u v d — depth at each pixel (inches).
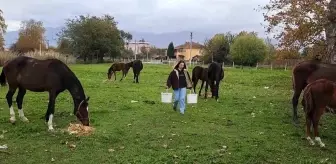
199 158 294.0
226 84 997.2
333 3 603.2
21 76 394.6
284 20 674.8
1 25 2359.7
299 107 558.6
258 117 478.3
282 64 2043.6
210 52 2874.0
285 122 448.8
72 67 1820.9
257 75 1379.2
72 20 2886.3
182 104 484.4
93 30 2778.1
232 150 319.9
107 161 286.4
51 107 382.0
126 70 1064.8
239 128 409.7
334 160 303.7
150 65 2272.4
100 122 420.8
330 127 424.5
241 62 2623.0
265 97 704.4
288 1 663.1
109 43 2834.6
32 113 467.8
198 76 660.7
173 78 486.3
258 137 367.6
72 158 292.0
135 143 336.8
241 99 662.5
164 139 351.3
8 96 407.2
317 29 622.5
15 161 283.3
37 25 3459.6
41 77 386.0
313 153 321.7
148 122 427.5
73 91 389.1
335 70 423.5
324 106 348.8
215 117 470.9
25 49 3262.8
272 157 306.0
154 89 812.0
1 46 2413.9
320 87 347.9
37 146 320.5
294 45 671.8
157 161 284.2
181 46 4699.8
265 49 2566.4
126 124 413.4
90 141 335.6
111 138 346.0
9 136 350.6
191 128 402.0
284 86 954.1
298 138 370.3
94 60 2886.3
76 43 2817.4
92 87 834.2
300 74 438.6
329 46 623.8
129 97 656.4
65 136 352.5
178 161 285.6
